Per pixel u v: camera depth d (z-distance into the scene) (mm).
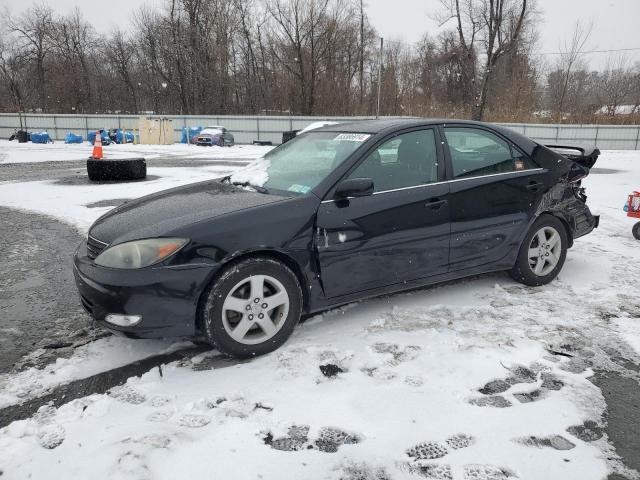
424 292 4297
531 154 4352
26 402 2719
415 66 51344
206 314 3004
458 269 3949
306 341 3367
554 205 4391
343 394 2736
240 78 46781
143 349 3312
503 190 4074
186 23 44375
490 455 2250
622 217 7836
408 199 3604
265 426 2447
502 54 37094
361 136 3760
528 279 4375
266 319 3174
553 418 2529
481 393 2756
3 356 3232
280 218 3186
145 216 3340
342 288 3451
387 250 3553
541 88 39219
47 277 4820
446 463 2197
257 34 45562
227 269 3039
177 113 47719
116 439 2316
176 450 2244
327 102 43781
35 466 2168
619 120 34062
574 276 4746
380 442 2332
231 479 2088
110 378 2965
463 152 4012
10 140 35188
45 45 51500
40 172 13898
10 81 49969
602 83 40219
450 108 41938
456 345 3297
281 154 4184
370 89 47750
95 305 2979
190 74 44969
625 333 3500
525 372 2984
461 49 41000
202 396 2725
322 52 42594
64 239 6285
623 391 2801
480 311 3871
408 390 2771
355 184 3264
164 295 2918
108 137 30344
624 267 5047
